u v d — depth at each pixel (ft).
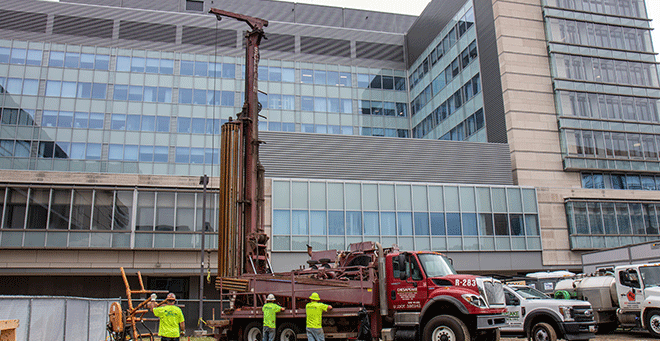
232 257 50.57
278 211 98.89
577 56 121.90
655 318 56.49
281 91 160.45
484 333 43.75
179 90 152.25
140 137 146.41
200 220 100.58
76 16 152.25
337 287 45.14
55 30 150.00
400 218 104.22
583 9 125.90
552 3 124.47
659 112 123.85
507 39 119.34
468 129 131.23
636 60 126.00
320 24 177.78
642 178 120.16
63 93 145.38
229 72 156.87
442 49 148.46
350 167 107.76
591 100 119.96
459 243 104.99
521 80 117.50
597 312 63.93
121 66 150.92
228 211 51.75
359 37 171.53
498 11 121.08
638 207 115.34
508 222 108.27
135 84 150.30
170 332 34.96
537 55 120.26
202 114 151.74
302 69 164.14
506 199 109.40
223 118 152.35
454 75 140.15
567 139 115.44
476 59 129.29
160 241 98.12
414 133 163.63
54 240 95.40
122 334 44.45
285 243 97.45
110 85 148.77
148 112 148.77
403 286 43.78
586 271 88.53
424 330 41.50
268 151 104.68
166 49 155.12
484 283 41.98
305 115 160.04
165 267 97.86
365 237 101.50
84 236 96.37
